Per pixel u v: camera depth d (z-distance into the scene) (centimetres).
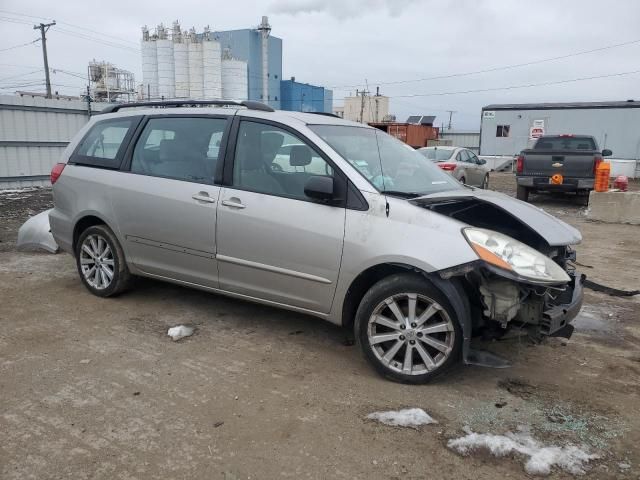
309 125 435
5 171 1631
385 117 6166
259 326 480
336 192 396
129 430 315
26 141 1670
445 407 347
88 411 334
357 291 399
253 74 4981
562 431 322
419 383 373
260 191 429
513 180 2419
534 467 286
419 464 289
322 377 385
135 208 495
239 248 435
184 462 287
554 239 385
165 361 407
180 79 4431
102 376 381
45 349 425
